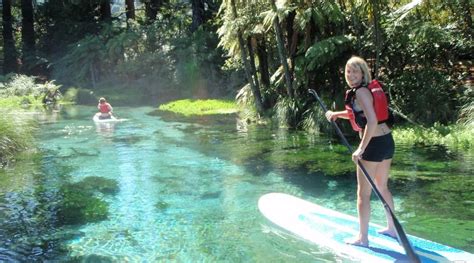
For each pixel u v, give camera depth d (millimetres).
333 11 11984
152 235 5414
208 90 23234
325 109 4910
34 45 30656
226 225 5660
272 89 14688
